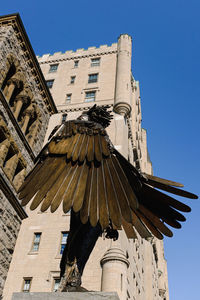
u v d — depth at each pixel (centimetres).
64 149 306
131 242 3481
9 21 1962
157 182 325
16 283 2750
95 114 368
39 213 3259
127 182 286
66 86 4928
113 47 5291
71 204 266
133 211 341
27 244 3039
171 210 328
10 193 1617
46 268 2798
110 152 314
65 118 4409
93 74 4978
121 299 2303
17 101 1953
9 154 1788
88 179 284
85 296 287
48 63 5450
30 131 2109
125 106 4197
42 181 290
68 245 336
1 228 1534
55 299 288
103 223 262
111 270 2434
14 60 1908
